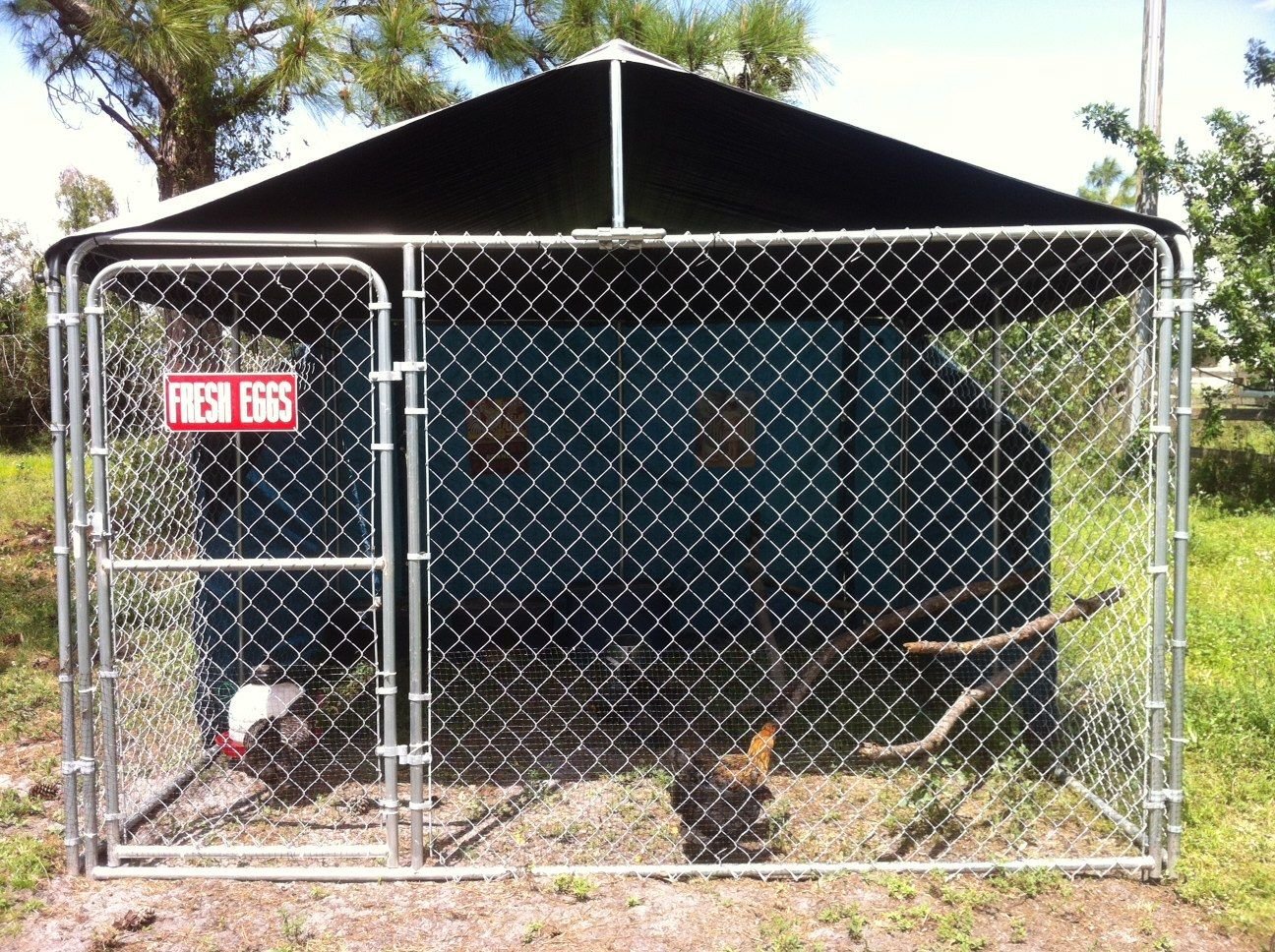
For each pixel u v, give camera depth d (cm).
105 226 337
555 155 448
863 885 341
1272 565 872
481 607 636
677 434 670
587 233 332
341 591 615
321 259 333
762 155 420
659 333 666
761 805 394
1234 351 1203
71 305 336
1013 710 470
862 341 650
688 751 427
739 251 467
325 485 607
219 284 475
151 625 492
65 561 344
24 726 514
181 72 961
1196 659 597
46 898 335
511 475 671
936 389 621
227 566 343
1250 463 1289
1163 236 349
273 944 308
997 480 491
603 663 564
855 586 647
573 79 365
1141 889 342
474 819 407
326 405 591
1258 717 483
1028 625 434
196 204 350
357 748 489
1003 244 433
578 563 674
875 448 651
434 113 355
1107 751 423
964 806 414
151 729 459
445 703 550
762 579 604
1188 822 390
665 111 399
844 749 479
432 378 662
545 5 1108
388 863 350
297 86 954
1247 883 341
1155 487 354
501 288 557
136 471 486
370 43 1001
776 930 312
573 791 437
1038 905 331
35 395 2167
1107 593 428
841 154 395
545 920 320
